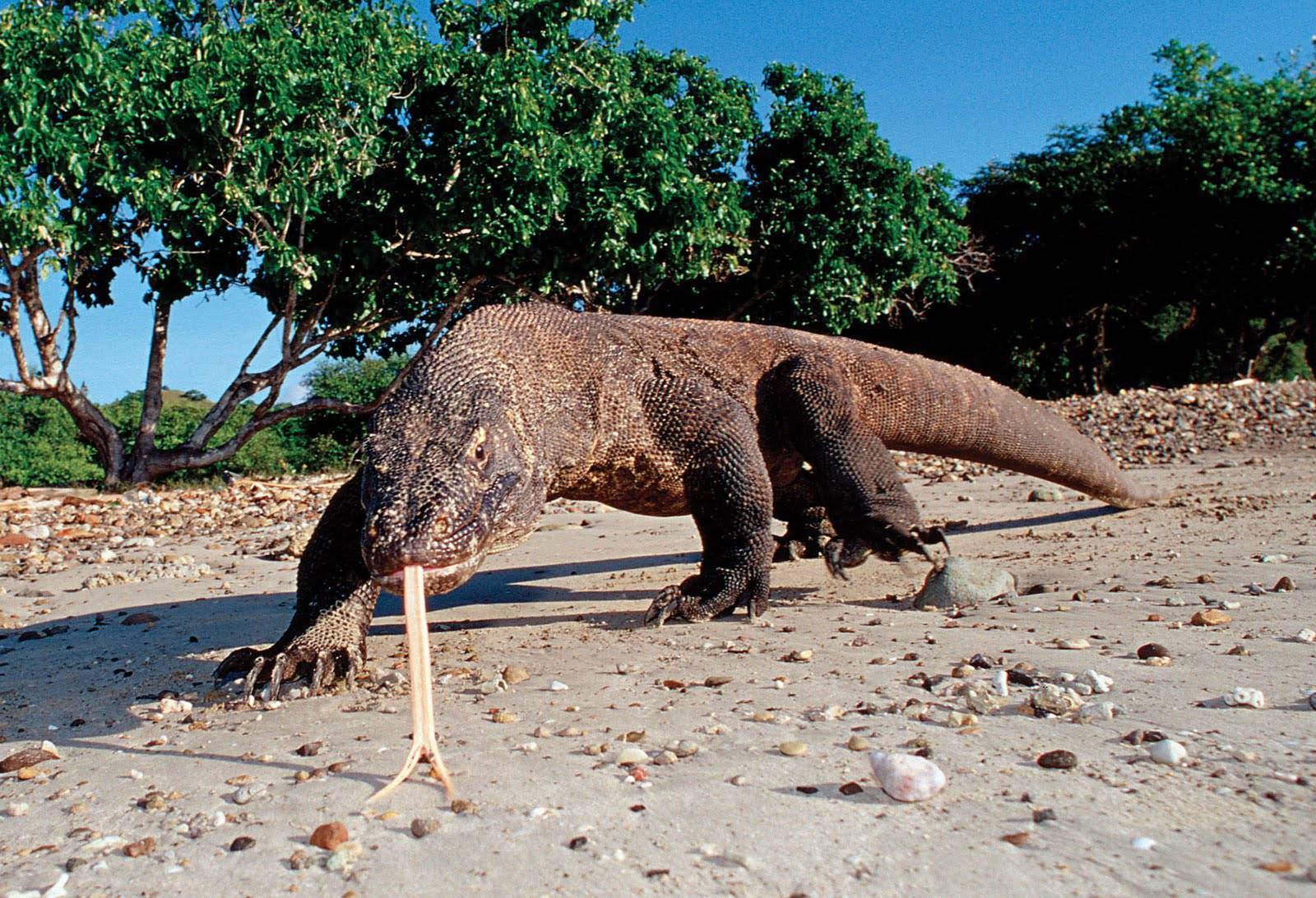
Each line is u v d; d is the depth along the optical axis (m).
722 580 6.02
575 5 21.55
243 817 3.03
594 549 10.23
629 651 5.20
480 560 4.24
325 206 20.31
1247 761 2.85
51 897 2.56
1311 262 35.22
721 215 23.91
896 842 2.51
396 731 3.91
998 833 2.51
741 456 6.02
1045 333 41.38
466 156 20.09
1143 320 42.31
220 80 17.33
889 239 26.05
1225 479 12.87
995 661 4.26
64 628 7.32
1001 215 39.31
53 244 17.16
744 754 3.25
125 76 16.61
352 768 3.43
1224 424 18.55
